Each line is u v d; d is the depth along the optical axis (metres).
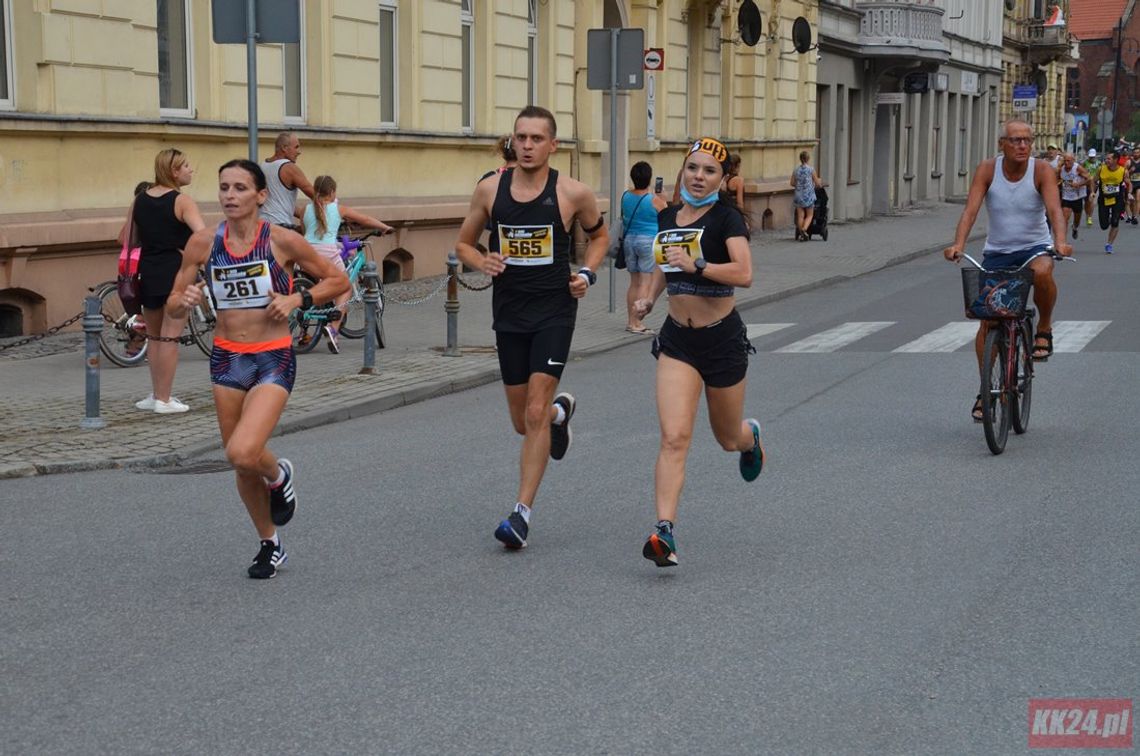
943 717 5.20
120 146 16.33
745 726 5.13
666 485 7.16
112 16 16.06
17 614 6.51
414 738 5.04
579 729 5.11
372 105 21.69
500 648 5.99
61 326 13.52
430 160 23.17
